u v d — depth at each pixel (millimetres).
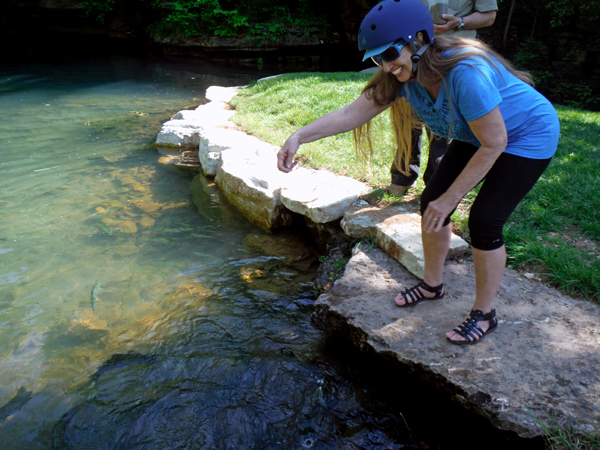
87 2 17688
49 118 8250
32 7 17641
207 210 4738
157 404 2439
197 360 2742
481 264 2182
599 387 2061
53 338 2891
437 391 2285
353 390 2523
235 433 2283
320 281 3480
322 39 17766
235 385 2564
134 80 12461
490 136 1784
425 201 2324
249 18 17172
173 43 17281
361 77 8664
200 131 6531
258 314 3170
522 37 14609
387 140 5086
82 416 2363
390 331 2486
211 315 3143
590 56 13070
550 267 2961
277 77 9383
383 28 1788
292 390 2533
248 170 4816
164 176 5625
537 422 1907
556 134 1991
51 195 4926
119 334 2941
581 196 3756
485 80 1741
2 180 5258
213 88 9758
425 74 1819
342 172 4625
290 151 2297
